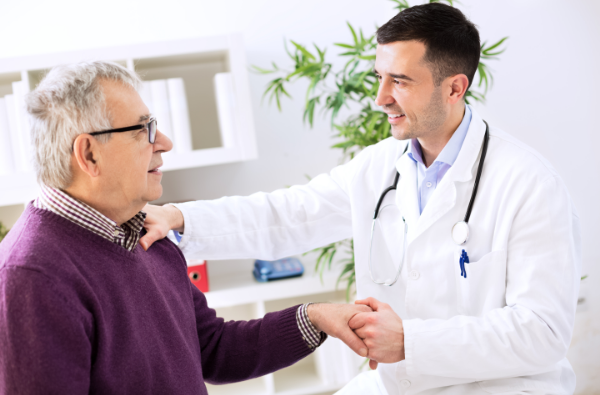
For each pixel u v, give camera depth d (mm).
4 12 2262
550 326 1073
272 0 2398
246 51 2406
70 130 870
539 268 1104
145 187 962
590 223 2166
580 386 2172
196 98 2408
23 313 757
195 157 2111
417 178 1338
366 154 1459
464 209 1225
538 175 1146
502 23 2207
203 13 2373
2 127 2025
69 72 888
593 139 2137
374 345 1128
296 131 2467
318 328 1213
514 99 2238
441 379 1203
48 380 752
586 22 2109
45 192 906
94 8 2311
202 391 1054
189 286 1172
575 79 2139
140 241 1071
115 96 903
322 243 1554
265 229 1455
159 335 973
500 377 1135
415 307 1254
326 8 2426
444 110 1225
